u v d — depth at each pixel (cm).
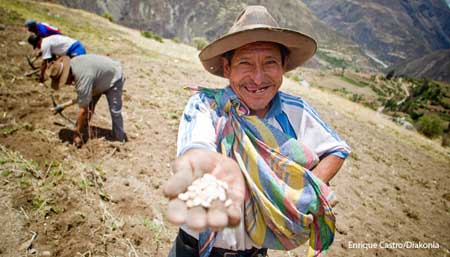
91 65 492
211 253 185
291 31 169
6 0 2284
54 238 325
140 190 446
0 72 709
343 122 1469
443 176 1160
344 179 776
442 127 2839
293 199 164
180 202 120
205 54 188
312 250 179
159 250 354
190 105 180
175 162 137
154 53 1725
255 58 176
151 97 825
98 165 466
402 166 1120
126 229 363
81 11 3284
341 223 575
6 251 298
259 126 167
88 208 371
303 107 192
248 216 170
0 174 376
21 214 335
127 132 606
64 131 545
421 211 769
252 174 162
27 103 607
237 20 184
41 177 396
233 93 176
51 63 549
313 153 172
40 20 1662
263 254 197
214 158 141
